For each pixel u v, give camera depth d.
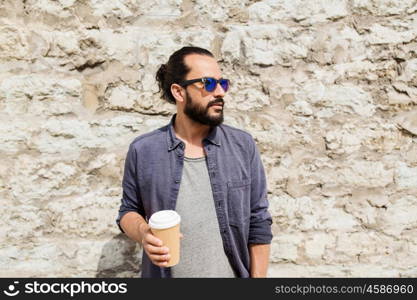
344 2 2.37
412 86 2.42
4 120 2.31
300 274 2.47
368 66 2.40
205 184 1.73
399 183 2.47
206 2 2.34
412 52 2.40
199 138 1.81
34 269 2.40
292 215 2.46
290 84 2.40
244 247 1.81
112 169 2.39
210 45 2.35
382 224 2.49
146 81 2.36
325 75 2.40
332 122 2.43
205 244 1.70
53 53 2.31
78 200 2.39
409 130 2.44
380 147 2.45
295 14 2.36
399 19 2.39
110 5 2.31
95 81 2.35
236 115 2.40
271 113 2.41
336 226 2.47
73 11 2.30
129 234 1.75
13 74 2.30
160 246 1.52
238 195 1.76
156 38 2.34
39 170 2.35
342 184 2.46
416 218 2.48
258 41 2.36
